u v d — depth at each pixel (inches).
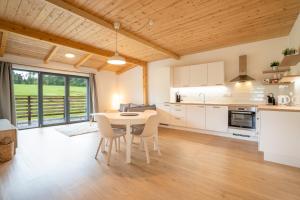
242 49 168.6
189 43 168.4
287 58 101.3
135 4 102.5
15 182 78.5
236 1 99.8
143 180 81.0
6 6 104.0
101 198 66.7
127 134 102.8
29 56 196.5
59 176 84.7
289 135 94.6
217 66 175.3
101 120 101.7
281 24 126.3
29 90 206.8
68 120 237.9
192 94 207.5
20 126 202.1
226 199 65.7
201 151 122.9
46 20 121.7
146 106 211.0
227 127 159.5
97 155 114.3
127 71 280.4
